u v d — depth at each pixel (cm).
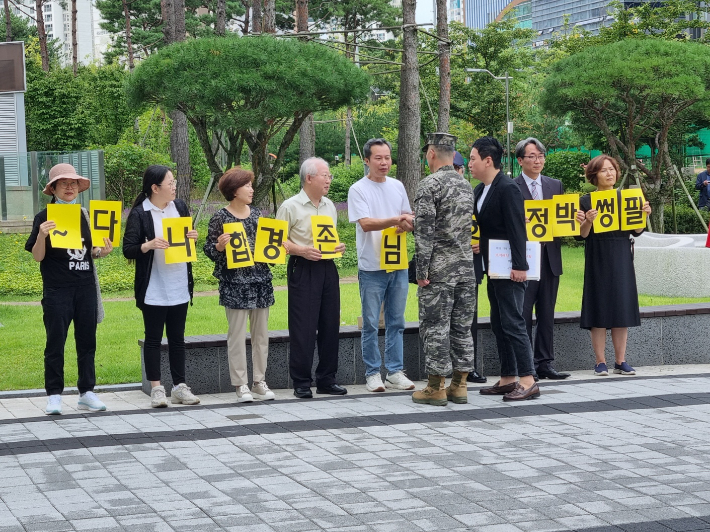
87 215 755
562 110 2678
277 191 2973
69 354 1008
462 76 4206
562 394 793
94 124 4006
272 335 853
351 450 612
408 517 475
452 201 746
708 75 2436
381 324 894
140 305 759
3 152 2947
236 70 2059
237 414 728
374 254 812
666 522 465
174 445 631
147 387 826
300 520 472
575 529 456
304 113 2300
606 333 938
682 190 2802
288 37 2627
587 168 886
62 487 537
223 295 781
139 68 2138
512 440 635
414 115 2530
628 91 2481
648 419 695
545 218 824
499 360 902
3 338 1129
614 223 854
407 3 2500
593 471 556
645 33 3359
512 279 762
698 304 1012
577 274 1769
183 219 753
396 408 746
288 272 808
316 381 820
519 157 870
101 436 659
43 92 3781
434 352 747
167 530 460
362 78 2175
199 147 3897
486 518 473
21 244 2277
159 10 5838
